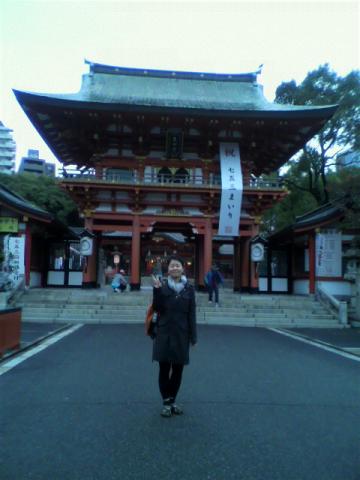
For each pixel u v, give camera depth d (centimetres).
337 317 1756
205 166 2394
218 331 1460
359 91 3170
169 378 580
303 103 3381
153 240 4616
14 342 1010
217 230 2350
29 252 2094
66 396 623
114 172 2378
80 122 2227
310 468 396
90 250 2128
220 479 371
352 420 535
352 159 3378
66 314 1711
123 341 1179
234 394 649
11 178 5178
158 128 2355
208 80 2934
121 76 2833
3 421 514
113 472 381
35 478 368
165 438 463
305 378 773
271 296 2094
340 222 2003
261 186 2298
